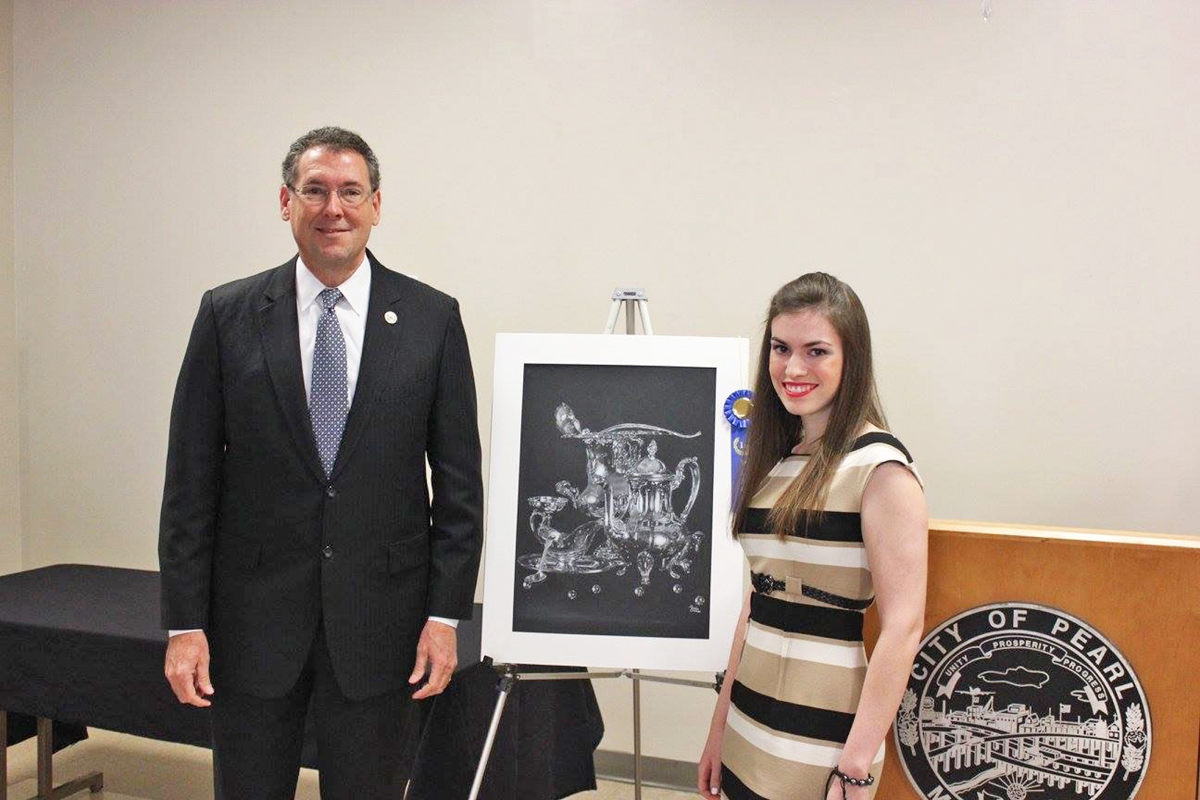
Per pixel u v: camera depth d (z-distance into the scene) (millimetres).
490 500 1901
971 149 2469
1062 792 1583
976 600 1607
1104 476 2428
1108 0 2359
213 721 1621
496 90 2818
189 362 1591
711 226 2670
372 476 1584
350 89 2945
